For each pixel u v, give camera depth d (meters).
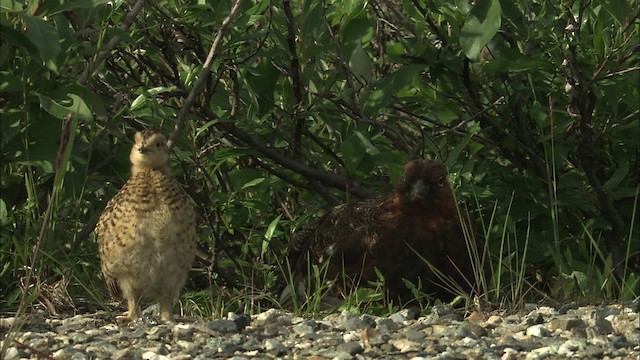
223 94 13.22
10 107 10.61
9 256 10.75
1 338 8.68
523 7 12.95
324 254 11.66
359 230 11.40
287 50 12.49
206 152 13.12
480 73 13.27
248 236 13.26
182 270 9.88
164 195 9.70
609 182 12.77
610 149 13.62
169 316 9.92
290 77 12.89
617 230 13.18
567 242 13.15
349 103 12.93
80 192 11.39
